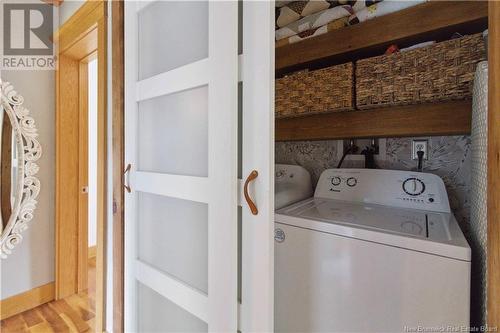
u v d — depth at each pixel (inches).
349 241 33.8
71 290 83.9
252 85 30.7
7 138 72.2
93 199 113.4
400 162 53.3
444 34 39.8
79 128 85.6
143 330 49.4
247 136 31.4
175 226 42.3
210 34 34.6
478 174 31.8
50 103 79.4
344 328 33.7
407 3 40.4
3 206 72.2
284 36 53.9
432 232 32.0
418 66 38.2
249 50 30.9
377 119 44.2
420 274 29.0
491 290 19.3
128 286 51.7
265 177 29.7
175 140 42.0
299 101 50.9
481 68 28.8
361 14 44.8
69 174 83.0
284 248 39.8
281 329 39.5
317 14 50.1
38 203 77.5
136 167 49.8
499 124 18.8
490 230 19.5
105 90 61.0
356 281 33.0
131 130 50.3
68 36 73.5
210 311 35.2
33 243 77.0
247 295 31.9
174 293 41.4
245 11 31.3
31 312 75.2
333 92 46.4
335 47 47.5
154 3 45.5
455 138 47.5
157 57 45.5
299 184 60.8
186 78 38.6
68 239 83.0
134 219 50.0
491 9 19.4
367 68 42.9
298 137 53.0
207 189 35.4
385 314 30.9
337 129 48.4
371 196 49.4
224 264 33.1
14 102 71.9
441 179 44.3
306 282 37.3
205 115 36.8
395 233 31.4
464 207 46.4
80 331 68.2
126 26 51.1
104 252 62.1
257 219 30.6
